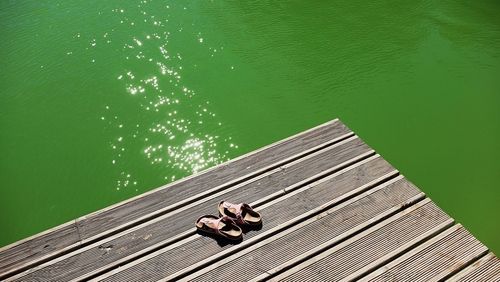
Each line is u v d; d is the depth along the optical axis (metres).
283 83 6.78
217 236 4.22
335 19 8.11
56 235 4.19
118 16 7.84
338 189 4.69
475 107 6.48
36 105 6.27
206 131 6.02
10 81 6.57
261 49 7.38
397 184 4.76
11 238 4.80
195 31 7.62
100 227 4.27
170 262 4.02
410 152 5.86
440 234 4.28
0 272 3.89
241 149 5.81
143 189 5.33
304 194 4.64
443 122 6.26
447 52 7.43
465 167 5.69
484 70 7.09
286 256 4.08
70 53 7.07
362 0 8.57
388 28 7.92
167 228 4.29
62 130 5.96
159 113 6.24
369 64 7.18
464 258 4.09
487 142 6.00
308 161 4.98
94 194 5.27
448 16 8.23
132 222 4.32
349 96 6.62
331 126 5.41
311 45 7.50
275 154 5.05
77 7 7.99
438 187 5.46
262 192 4.64
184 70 6.90
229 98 6.50
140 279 3.89
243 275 3.93
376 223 4.38
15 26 7.50
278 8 8.30
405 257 4.10
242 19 7.98
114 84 6.61
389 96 6.63
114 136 5.92
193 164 5.62
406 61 7.23
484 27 7.98
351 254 4.11
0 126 5.96
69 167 5.54
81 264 3.98
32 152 5.69
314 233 4.27
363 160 5.02
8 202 5.15
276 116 6.26
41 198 5.21
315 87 6.74
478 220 5.11
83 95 6.43
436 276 3.96
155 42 7.36
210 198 4.58
